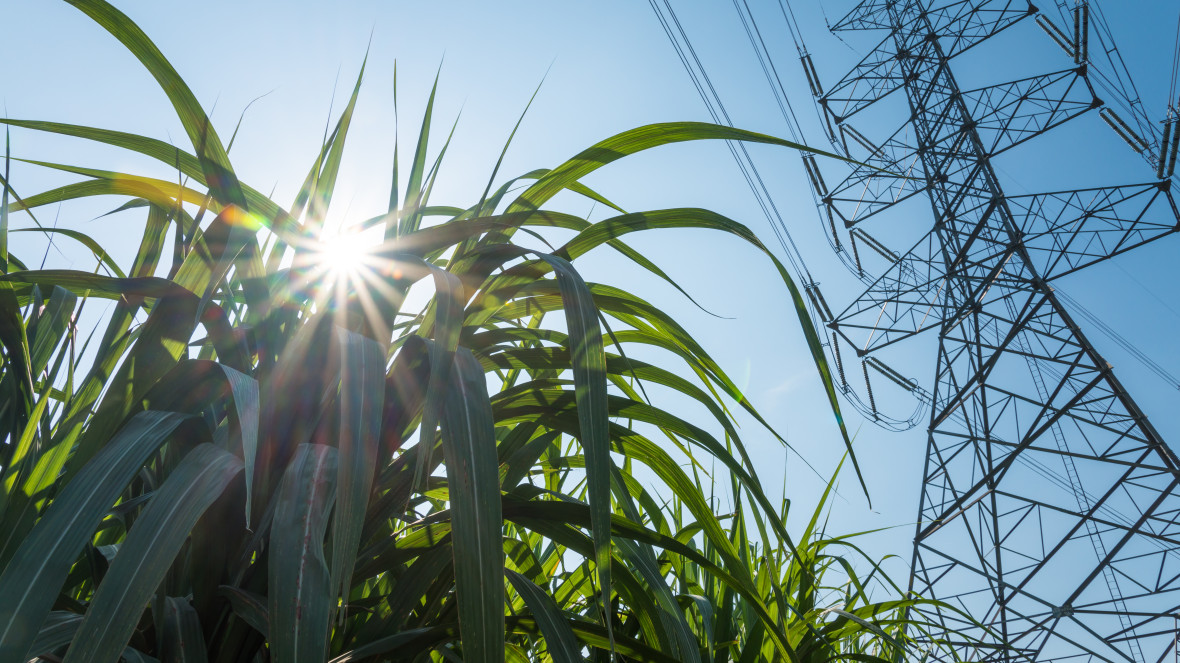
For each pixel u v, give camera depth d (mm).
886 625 1470
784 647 848
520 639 1075
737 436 945
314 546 526
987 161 13719
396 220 948
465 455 546
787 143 901
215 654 699
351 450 517
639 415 917
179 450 726
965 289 13812
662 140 900
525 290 881
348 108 1008
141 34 830
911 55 16031
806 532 1495
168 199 938
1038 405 12391
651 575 946
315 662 457
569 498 968
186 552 764
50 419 857
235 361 744
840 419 900
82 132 903
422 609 883
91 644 426
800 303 938
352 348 593
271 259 957
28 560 464
